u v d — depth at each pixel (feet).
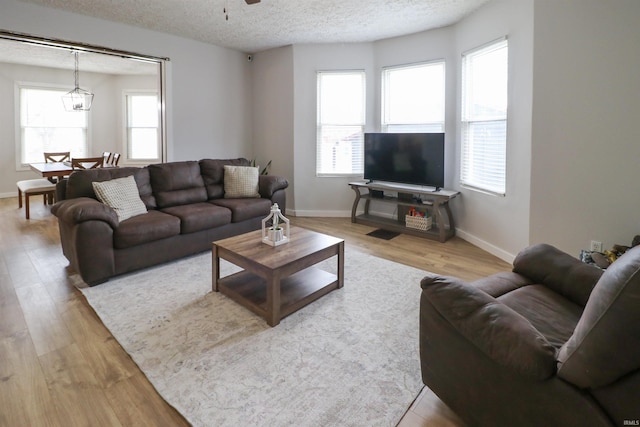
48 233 14.53
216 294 9.19
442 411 5.36
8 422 5.04
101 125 25.75
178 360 6.48
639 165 8.91
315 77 17.80
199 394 5.64
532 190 10.64
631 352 3.10
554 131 10.05
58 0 12.16
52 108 23.90
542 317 5.22
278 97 18.66
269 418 5.16
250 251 8.54
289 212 19.04
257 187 14.94
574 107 9.65
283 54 18.15
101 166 19.54
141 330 7.46
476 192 13.65
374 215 18.01
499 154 12.36
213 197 14.62
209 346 6.93
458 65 14.35
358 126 17.94
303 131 18.22
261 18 13.91
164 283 9.88
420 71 15.89
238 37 16.48
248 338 7.22
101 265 9.62
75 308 8.40
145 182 12.82
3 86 22.13
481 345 4.30
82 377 6.01
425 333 5.19
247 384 5.88
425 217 15.17
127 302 8.70
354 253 12.77
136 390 5.73
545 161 10.30
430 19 13.99
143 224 10.45
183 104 16.89
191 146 17.39
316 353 6.75
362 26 14.83
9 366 6.25
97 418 5.16
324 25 14.74
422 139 14.97
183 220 11.48
